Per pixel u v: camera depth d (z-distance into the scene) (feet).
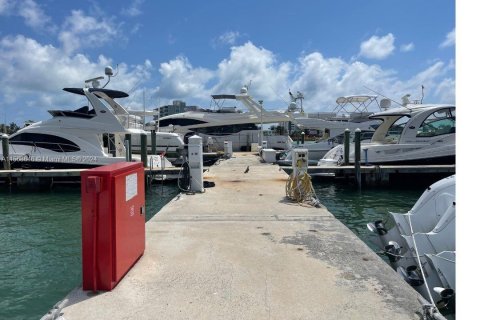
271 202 28.73
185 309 10.80
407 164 60.64
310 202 28.30
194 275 13.34
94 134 63.31
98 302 11.16
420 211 22.31
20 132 62.23
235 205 27.45
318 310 10.77
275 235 18.92
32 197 52.06
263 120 112.98
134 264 14.34
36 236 30.76
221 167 60.80
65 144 62.28
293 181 30.07
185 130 114.01
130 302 11.19
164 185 61.52
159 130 110.63
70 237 30.42
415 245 17.65
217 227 20.61
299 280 12.94
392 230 22.89
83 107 64.18
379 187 58.13
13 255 25.80
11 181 57.93
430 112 60.08
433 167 56.34
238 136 116.98
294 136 132.87
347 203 46.52
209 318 10.30
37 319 17.07
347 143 62.39
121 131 63.21
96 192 11.71
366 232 31.76
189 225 21.09
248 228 20.40
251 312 10.64
